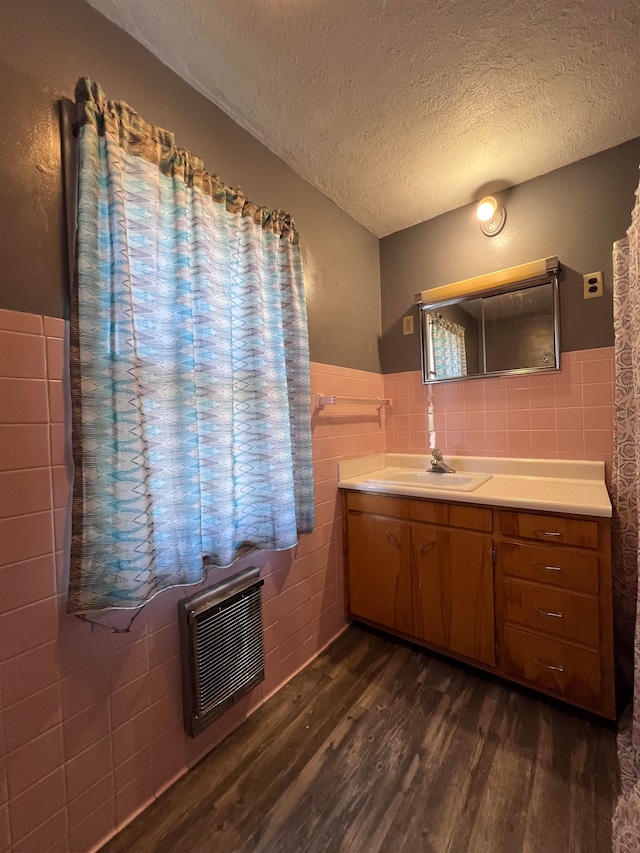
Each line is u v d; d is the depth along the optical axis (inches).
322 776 46.9
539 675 56.9
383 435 94.6
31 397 35.4
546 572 55.9
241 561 57.4
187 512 44.7
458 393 84.2
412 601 70.4
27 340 35.2
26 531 35.0
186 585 45.3
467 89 52.8
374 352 92.4
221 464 48.9
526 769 46.8
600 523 51.6
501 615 60.4
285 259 62.7
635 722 47.2
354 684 63.4
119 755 41.6
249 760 49.7
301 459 64.8
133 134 41.1
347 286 83.4
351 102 54.7
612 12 42.6
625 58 48.2
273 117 57.2
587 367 68.9
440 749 50.1
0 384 33.6
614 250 63.4
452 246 83.5
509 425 77.8
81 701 38.6
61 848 36.9
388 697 60.1
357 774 47.0
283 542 57.1
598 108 56.6
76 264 36.5
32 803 35.2
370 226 89.5
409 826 40.7
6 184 34.2
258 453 56.0
